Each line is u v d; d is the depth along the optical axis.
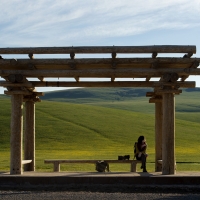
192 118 92.12
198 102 167.00
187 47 16.11
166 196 14.06
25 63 16.48
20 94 17.39
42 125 60.06
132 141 53.50
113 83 19.75
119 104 159.88
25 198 13.66
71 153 40.69
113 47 16.14
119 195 14.19
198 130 65.12
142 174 17.27
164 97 17.16
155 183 16.23
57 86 19.59
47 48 16.30
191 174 17.19
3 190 15.31
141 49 16.16
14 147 17.30
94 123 64.44
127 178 16.28
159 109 20.31
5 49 16.30
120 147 48.53
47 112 70.69
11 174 17.22
